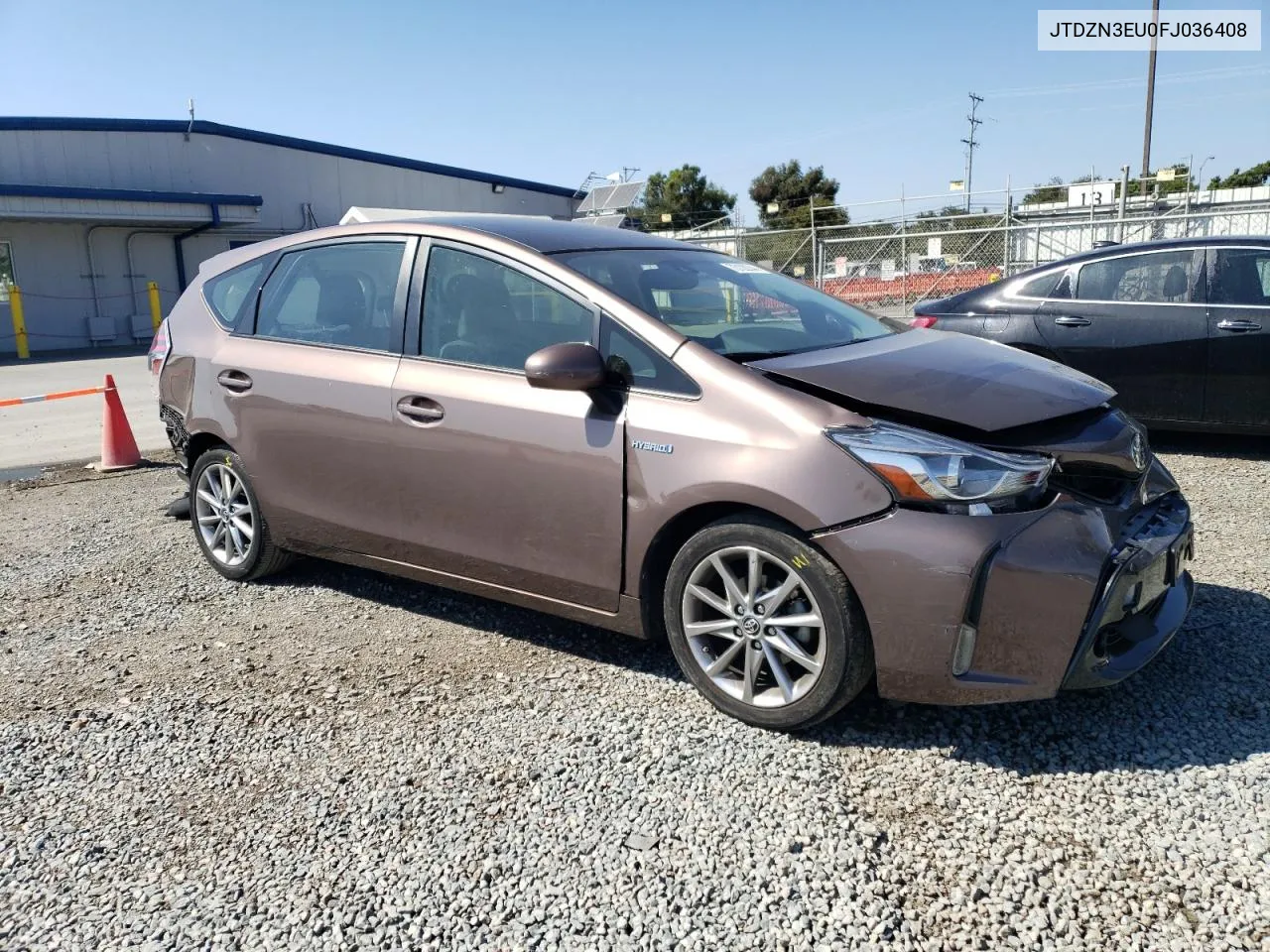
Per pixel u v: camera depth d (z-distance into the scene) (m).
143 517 6.22
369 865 2.57
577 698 3.44
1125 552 2.92
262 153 29.05
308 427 4.15
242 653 3.97
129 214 24.75
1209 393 6.48
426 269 3.93
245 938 2.32
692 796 2.81
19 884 2.55
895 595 2.81
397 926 2.34
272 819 2.80
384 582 4.74
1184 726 3.07
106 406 7.93
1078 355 6.82
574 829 2.68
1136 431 3.31
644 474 3.20
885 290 21.45
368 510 4.02
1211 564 4.48
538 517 3.49
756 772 2.92
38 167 24.94
